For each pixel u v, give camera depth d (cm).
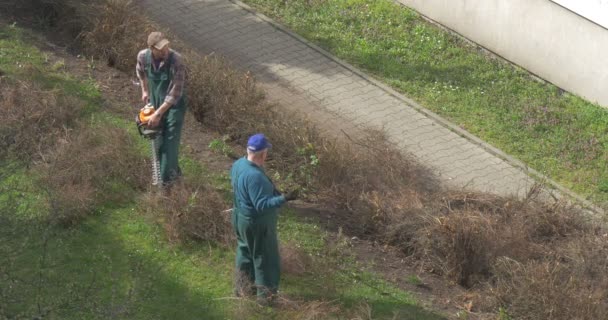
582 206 2494
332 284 1691
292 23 3406
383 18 3484
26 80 2216
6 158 1719
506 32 3262
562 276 1906
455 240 1911
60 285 1487
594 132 2955
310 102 2964
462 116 2991
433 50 3325
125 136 2053
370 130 2634
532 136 2925
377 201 2073
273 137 2270
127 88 2400
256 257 1549
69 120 2097
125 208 1834
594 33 2991
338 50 3272
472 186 2588
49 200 1695
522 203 2284
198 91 2358
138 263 1631
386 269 1867
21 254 1520
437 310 1727
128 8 2711
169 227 1748
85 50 2578
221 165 2125
